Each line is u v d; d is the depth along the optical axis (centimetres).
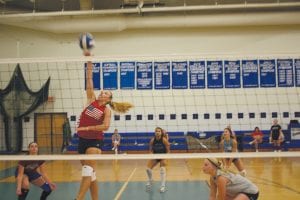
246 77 1381
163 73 1396
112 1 1345
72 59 459
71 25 1328
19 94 1338
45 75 1394
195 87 1388
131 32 1430
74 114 1377
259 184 753
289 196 632
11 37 1438
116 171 992
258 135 1303
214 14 1318
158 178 866
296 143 1329
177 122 1380
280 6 1305
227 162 655
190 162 1195
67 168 1073
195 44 1421
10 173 970
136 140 1360
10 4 1363
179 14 1345
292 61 1373
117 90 1391
